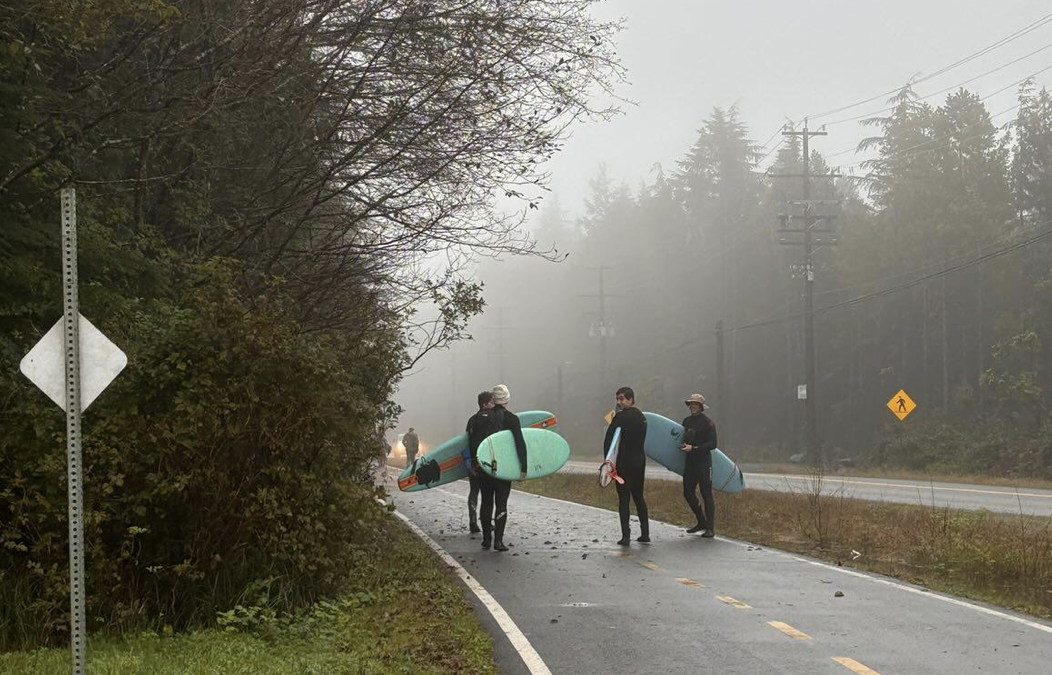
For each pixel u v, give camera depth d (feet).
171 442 26.71
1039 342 152.15
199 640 23.66
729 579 35.45
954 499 74.38
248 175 48.37
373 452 31.76
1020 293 168.55
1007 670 22.25
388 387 46.21
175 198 45.03
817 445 141.49
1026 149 185.98
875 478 107.76
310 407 28.43
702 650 24.36
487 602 30.94
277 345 28.45
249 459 28.27
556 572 37.06
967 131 184.55
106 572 25.22
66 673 19.63
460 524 55.52
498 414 44.80
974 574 36.29
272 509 27.66
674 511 60.85
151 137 40.27
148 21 36.40
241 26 40.86
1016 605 30.99
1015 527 47.37
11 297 31.91
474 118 43.62
